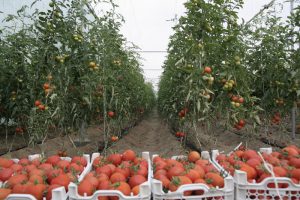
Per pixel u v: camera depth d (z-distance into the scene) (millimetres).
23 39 3947
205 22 3152
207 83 3068
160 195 1608
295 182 1746
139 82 7750
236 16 3318
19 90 4102
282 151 2291
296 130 6340
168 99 5324
